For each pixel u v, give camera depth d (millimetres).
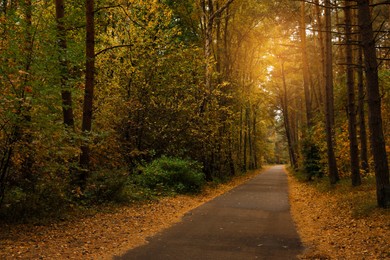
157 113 19141
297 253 6926
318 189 17609
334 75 29156
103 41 17750
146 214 11172
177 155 20453
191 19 26672
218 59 27344
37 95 8742
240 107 32094
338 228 8977
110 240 7871
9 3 12336
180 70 19703
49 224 8898
